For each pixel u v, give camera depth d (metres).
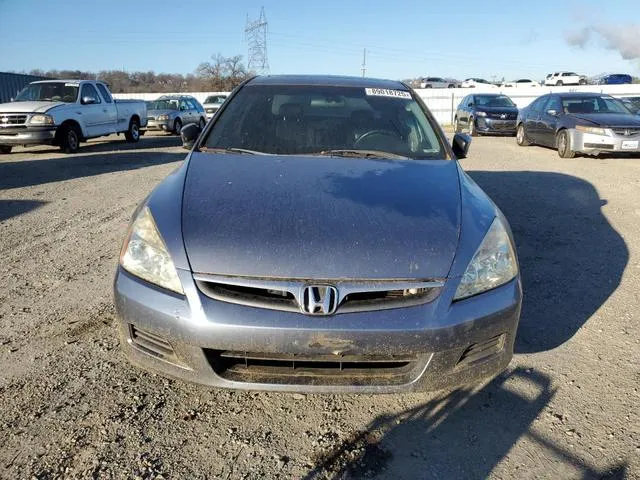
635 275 4.23
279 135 3.37
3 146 12.36
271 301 2.11
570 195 7.33
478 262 2.27
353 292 2.10
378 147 3.33
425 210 2.46
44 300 3.65
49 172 9.55
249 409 2.48
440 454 2.21
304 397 2.58
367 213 2.39
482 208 2.61
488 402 2.55
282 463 2.13
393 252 2.20
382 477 2.07
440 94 31.09
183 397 2.55
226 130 3.43
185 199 2.50
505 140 16.72
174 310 2.13
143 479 2.02
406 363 2.21
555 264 4.50
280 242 2.20
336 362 2.15
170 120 19.09
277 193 2.53
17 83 24.17
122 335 2.33
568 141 11.18
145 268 2.26
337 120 3.53
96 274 4.18
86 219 5.98
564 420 2.42
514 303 2.30
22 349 2.96
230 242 2.21
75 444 2.20
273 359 2.13
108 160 11.41
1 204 6.76
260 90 3.83
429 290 2.17
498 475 2.09
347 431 2.34
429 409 2.50
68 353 2.93
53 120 11.75
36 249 4.84
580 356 2.97
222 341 2.08
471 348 2.26
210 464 2.12
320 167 2.90
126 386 2.62
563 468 2.12
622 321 3.40
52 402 2.48
